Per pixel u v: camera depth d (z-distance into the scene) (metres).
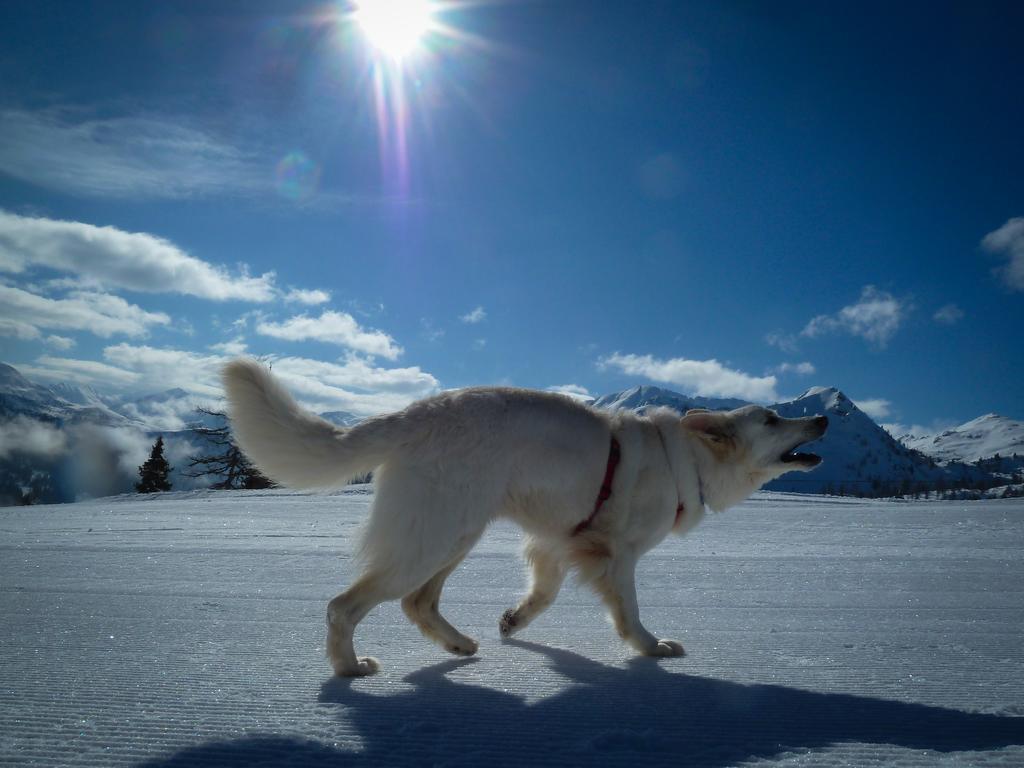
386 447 3.90
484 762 2.24
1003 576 7.20
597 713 2.81
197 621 4.70
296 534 11.15
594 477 4.43
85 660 3.61
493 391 4.28
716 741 2.47
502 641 4.54
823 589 6.41
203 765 2.19
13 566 7.40
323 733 2.51
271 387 3.87
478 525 4.01
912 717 2.77
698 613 5.30
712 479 5.19
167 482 44.03
